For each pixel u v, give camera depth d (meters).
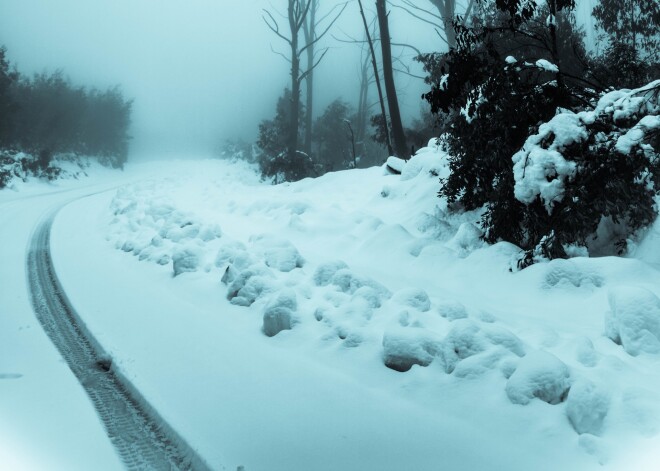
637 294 4.11
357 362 3.75
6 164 25.73
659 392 3.08
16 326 4.92
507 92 7.36
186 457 2.67
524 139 7.59
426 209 9.79
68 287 6.41
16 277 7.09
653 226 6.51
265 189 17.03
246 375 3.62
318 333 4.36
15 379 3.64
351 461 2.51
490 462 2.49
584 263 5.80
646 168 6.35
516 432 2.77
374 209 11.20
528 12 7.98
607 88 7.88
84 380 3.73
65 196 20.86
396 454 2.57
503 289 6.12
